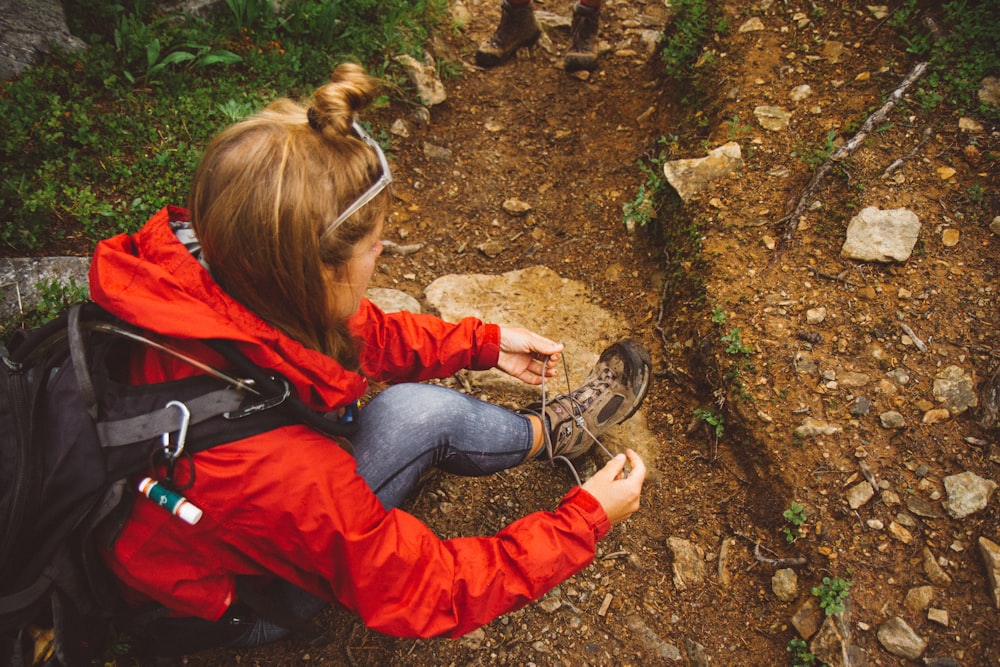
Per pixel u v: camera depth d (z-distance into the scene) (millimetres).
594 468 2326
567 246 3047
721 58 3229
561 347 2102
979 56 2752
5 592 1193
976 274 2359
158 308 1118
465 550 1434
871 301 2375
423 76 3551
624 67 3865
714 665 1912
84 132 2719
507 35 3865
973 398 2131
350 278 1249
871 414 2166
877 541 1974
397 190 3250
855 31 3111
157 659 1789
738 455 2246
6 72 2818
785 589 1979
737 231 2631
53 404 1165
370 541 1270
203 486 1150
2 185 2488
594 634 1994
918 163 2607
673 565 2102
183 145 2779
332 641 1957
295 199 1089
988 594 1848
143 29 3113
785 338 2344
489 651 1964
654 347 2617
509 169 3391
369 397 2438
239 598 1471
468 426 1826
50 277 2342
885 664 1804
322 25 3422
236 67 3240
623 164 3299
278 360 1183
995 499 1956
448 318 2775
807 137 2822
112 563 1230
